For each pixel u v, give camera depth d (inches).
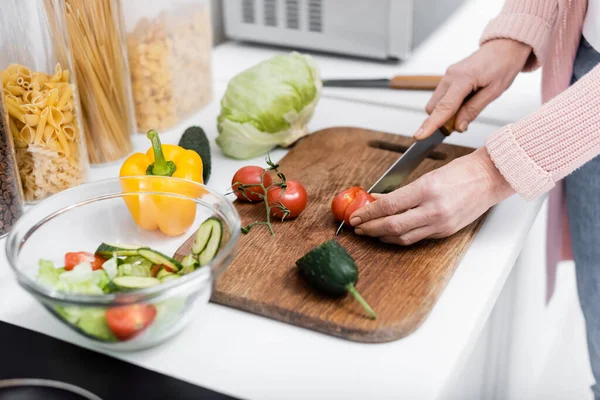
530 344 54.3
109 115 39.7
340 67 55.2
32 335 28.2
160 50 42.9
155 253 28.5
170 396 25.5
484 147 33.0
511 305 45.1
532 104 48.6
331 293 28.7
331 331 28.2
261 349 27.8
